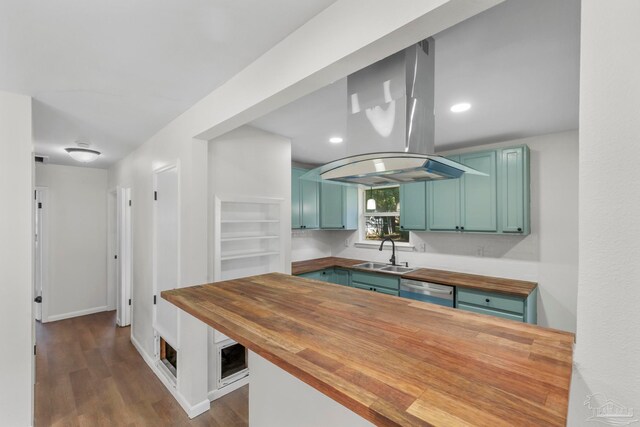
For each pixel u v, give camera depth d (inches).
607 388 26.0
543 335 36.2
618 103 25.2
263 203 111.4
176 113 93.7
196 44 57.7
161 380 109.7
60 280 176.9
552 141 113.2
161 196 109.7
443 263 142.9
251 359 65.6
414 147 51.9
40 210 172.7
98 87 75.4
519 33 53.1
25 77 70.0
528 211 114.8
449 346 33.2
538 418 20.8
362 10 42.6
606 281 25.9
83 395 101.2
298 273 141.9
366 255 177.8
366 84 55.9
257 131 109.9
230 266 104.6
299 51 52.9
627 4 24.9
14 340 77.4
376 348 32.7
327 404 48.1
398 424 20.8
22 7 46.3
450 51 58.7
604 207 25.9
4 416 75.8
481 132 111.6
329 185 167.5
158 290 112.2
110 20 50.1
